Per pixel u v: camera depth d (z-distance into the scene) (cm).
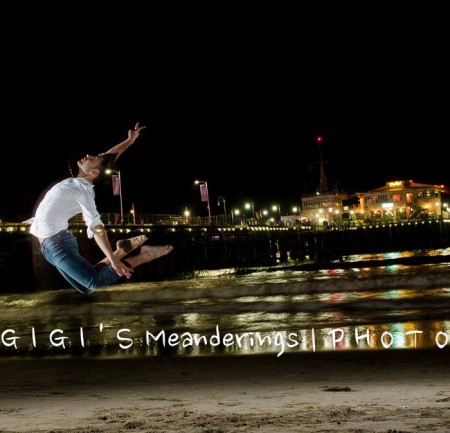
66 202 510
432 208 12706
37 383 1390
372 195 13175
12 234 5419
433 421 606
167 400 1013
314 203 13825
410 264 6650
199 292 3775
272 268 7681
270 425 616
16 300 4381
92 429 632
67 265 502
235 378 1329
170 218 7719
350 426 589
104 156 531
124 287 5022
